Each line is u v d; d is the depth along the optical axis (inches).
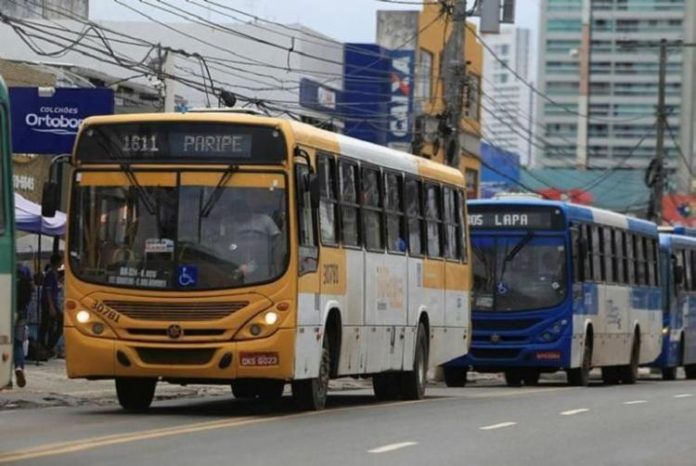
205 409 1609.3
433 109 4323.3
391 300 1782.7
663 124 4424.2
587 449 1230.9
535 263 2429.9
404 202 1843.0
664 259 3169.3
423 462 1082.7
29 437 1216.2
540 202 2437.3
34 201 2787.9
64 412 1540.4
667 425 1505.9
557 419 1547.7
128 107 3277.6
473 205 2455.7
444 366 2475.4
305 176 1492.4
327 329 1582.2
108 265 1461.6
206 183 1462.8
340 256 1601.9
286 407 1653.5
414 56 4313.5
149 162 1471.5
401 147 4229.8
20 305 1812.3
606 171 7111.2
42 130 2196.1
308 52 4052.7
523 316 2416.3
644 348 2925.7
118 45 4008.4
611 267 2696.9
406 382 1886.1
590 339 2549.2
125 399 1588.3
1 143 1152.2
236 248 1450.5
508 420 1517.0
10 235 1159.0
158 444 1163.9
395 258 1798.7
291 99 3991.1
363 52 4212.6
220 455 1089.4
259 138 1466.5
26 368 2180.1
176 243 1453.0
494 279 2432.3
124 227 1465.3
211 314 1441.9
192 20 3435.0
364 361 1694.1
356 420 1459.2
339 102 4124.0
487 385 2625.5
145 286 1450.5
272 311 1441.9
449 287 2032.5
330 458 1086.4
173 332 1440.7
